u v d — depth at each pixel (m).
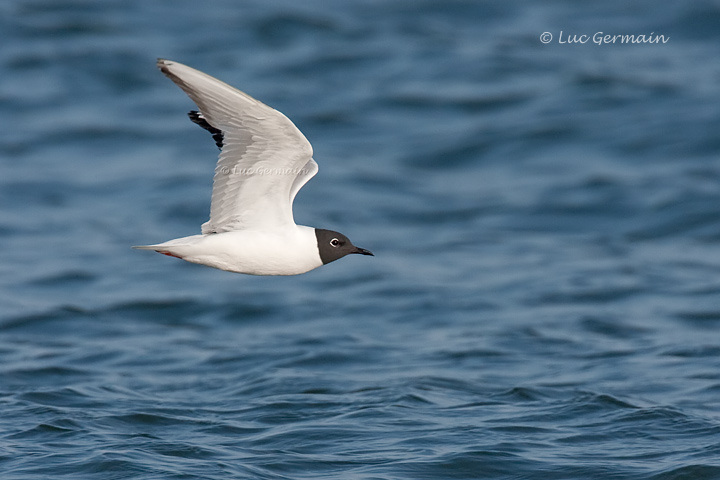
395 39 30.56
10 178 22.72
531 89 27.50
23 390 12.90
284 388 12.84
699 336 15.03
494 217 21.17
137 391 12.99
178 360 14.44
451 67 28.78
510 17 32.34
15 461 10.31
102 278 18.30
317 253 9.24
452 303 16.97
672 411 11.59
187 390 13.08
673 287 17.45
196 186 22.50
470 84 27.86
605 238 20.06
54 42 29.95
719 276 17.89
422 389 12.63
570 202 21.55
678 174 22.47
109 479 9.82
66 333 15.83
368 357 14.35
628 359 13.91
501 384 12.94
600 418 11.49
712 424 11.20
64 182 22.69
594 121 25.50
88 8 32.28
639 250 19.44
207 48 29.69
